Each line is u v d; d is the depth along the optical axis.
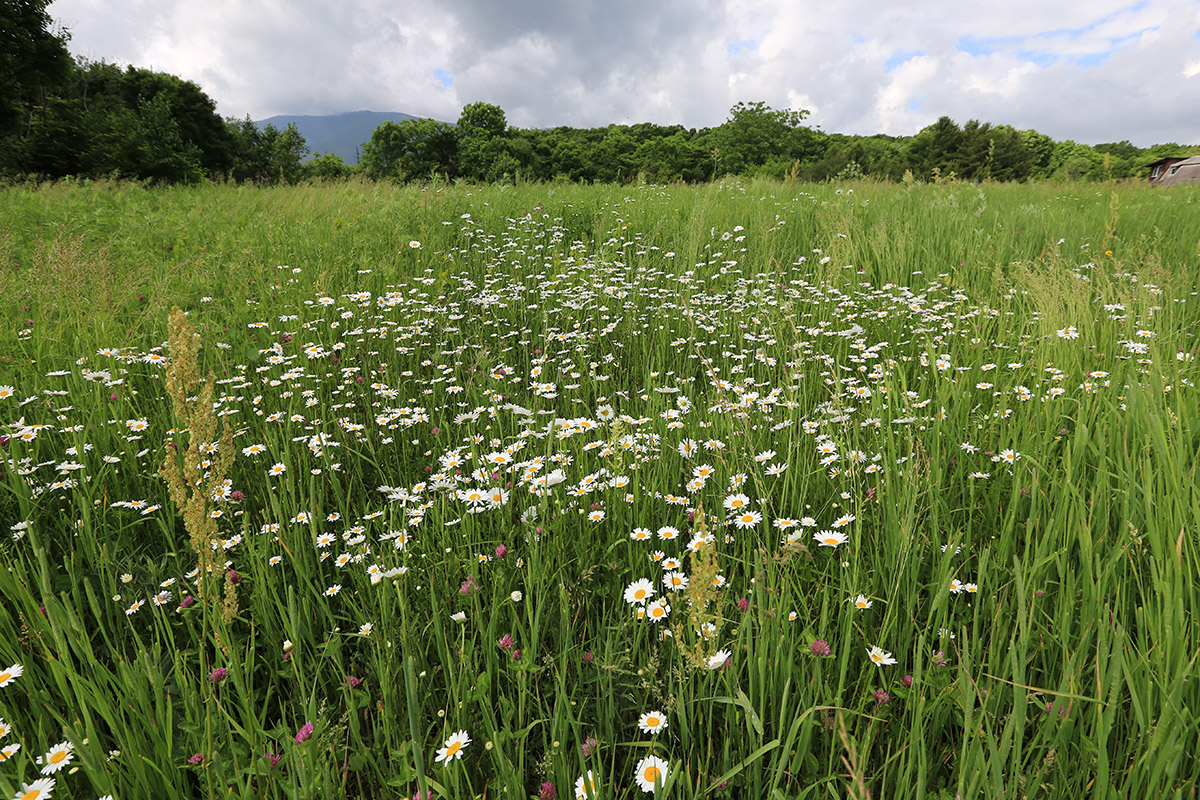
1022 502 2.38
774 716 1.60
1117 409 2.62
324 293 5.29
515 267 6.99
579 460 2.77
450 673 1.67
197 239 8.30
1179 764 1.31
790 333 4.61
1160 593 1.58
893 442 2.62
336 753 1.61
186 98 49.84
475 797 1.38
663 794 1.29
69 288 4.82
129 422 3.08
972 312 4.69
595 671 1.83
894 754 1.46
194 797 1.55
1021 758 1.46
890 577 1.97
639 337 5.04
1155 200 10.95
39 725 1.52
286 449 2.76
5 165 24.09
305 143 75.38
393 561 2.13
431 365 4.45
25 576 2.04
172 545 2.33
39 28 28.67
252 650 1.74
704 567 1.37
